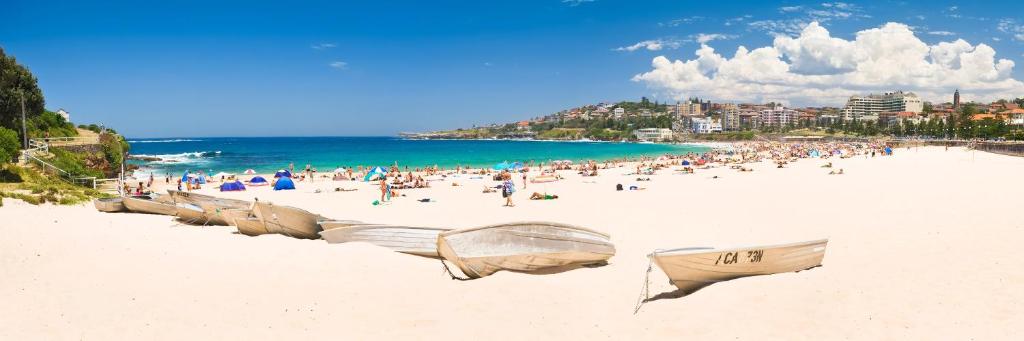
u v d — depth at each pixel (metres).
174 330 9.41
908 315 9.47
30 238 15.47
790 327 9.10
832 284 11.06
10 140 33.50
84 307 10.42
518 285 11.88
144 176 57.16
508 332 9.45
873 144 148.88
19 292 11.17
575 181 43.44
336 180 48.78
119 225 19.30
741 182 38.81
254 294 11.30
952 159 66.19
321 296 11.23
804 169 52.72
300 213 17.08
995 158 68.31
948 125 175.50
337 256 14.32
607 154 129.62
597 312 10.30
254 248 15.37
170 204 22.33
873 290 10.69
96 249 14.88
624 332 9.30
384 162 91.00
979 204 22.16
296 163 86.81
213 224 20.23
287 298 11.09
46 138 53.69
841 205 24.39
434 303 10.87
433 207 27.56
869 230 17.58
